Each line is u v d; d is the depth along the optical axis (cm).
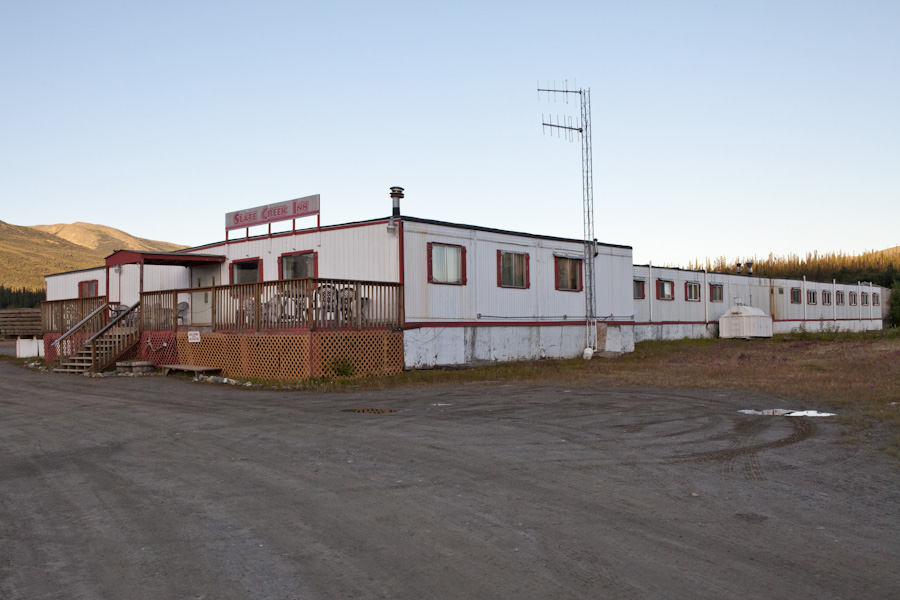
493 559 493
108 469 789
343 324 1828
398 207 2048
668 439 941
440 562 488
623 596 429
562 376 1864
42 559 507
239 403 1352
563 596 430
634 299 3562
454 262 2153
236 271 2428
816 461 805
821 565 480
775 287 4756
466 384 1686
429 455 835
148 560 501
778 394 1437
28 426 1109
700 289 4078
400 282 1977
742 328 3962
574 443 910
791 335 4388
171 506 635
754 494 662
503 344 2309
